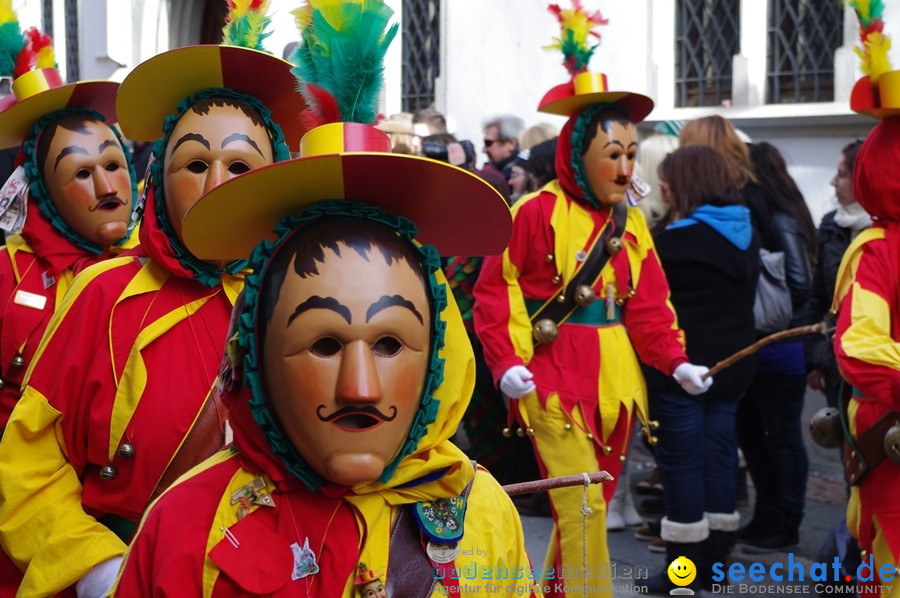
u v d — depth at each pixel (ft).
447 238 6.78
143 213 9.39
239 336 6.03
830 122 26.25
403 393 5.93
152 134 10.32
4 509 8.64
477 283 14.58
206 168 9.02
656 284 14.84
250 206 6.18
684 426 15.08
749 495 21.22
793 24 27.04
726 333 15.49
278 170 5.84
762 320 17.11
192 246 6.56
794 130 26.89
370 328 5.80
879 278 11.19
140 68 9.50
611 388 14.26
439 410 6.48
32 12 45.21
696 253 15.40
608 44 28.89
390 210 6.35
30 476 8.71
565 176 14.62
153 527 6.23
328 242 5.92
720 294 15.49
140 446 8.81
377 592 6.03
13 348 12.15
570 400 14.08
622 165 14.40
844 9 26.11
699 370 14.40
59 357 8.96
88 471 9.03
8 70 12.71
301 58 6.37
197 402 8.96
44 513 8.61
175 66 9.45
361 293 5.81
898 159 11.32
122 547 8.51
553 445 14.06
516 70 30.48
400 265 5.98
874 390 10.82
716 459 15.57
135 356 8.89
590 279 14.35
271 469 6.15
